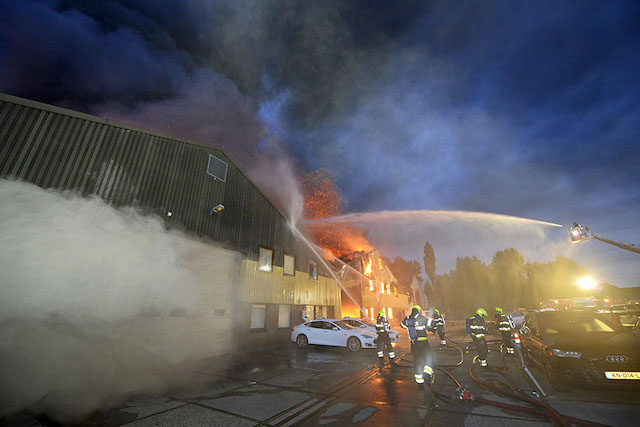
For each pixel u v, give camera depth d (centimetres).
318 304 1575
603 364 488
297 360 880
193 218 921
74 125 682
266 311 1216
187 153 943
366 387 582
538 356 637
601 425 374
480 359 727
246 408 461
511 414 427
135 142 795
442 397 504
